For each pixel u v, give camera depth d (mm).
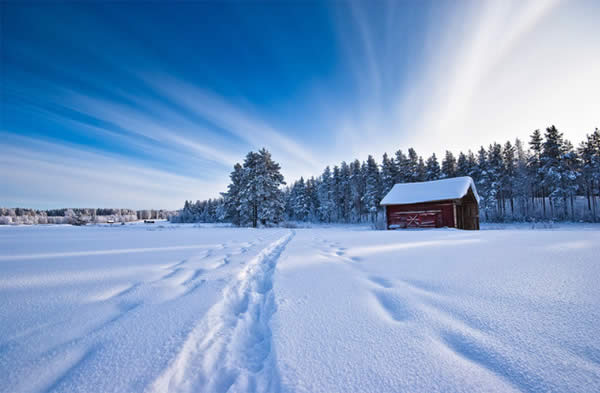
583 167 31625
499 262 3646
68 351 1513
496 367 1330
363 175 45688
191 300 2432
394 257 4508
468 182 17359
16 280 3154
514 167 38250
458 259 4047
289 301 2430
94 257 4875
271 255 5621
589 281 2598
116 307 2254
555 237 6305
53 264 4180
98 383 1249
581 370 1266
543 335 1603
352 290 2727
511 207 37219
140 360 1441
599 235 6512
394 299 2385
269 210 28141
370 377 1305
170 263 4262
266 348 1801
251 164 29156
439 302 2248
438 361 1407
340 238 8633
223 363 1581
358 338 1693
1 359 1409
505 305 2100
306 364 1428
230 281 3121
